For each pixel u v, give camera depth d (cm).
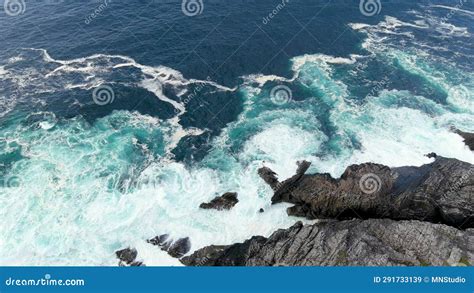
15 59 5956
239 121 5069
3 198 4041
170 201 4141
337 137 4866
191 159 4581
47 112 5088
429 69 6019
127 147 4672
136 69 5788
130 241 3788
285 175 4384
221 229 3916
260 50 6206
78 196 4116
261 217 4028
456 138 4806
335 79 5766
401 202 3928
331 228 3588
